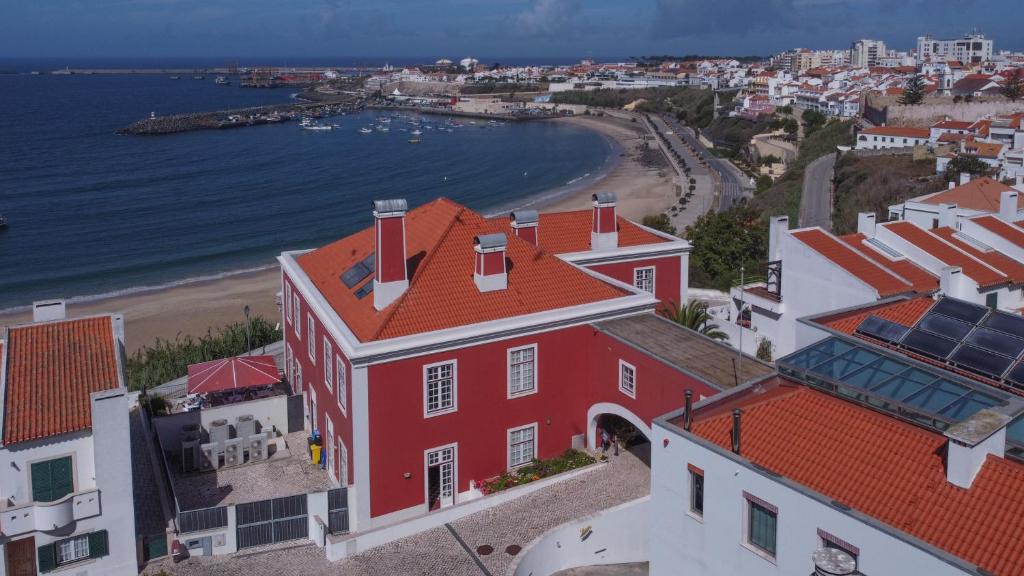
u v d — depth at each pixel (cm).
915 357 2597
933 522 1864
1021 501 1838
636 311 3747
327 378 3691
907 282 4028
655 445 2422
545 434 3634
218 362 4269
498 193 15662
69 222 12219
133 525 2858
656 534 2466
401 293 3403
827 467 2116
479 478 3503
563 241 4484
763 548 2150
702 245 8138
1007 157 10894
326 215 13250
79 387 2922
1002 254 4444
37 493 2734
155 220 12569
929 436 2119
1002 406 2123
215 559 3039
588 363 3659
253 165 18375
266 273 9812
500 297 3541
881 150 13025
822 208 11081
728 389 2708
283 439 4028
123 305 8481
